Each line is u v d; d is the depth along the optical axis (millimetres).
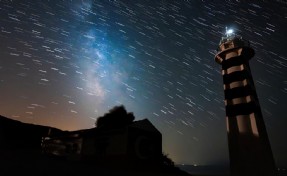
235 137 22000
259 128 21016
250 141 20922
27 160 15461
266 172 19531
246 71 24469
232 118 22828
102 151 21016
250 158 20531
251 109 21953
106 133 21578
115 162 19953
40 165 13383
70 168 13906
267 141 22031
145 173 17531
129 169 19266
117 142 20516
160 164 21859
